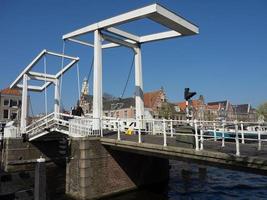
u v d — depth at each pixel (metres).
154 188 16.91
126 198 14.95
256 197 15.03
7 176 8.15
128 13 15.95
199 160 10.77
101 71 17.86
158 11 14.59
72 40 19.84
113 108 63.56
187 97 15.04
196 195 15.46
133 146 13.01
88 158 14.37
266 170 8.59
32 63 24.98
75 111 19.91
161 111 61.44
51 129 20.50
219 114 81.00
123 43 19.42
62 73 25.88
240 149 10.88
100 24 17.64
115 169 15.45
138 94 19.84
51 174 21.97
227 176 20.09
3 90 56.53
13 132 24.69
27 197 8.30
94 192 14.39
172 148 11.16
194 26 16.39
